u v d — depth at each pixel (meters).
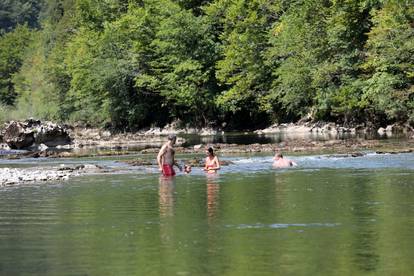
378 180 24.31
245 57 80.50
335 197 19.75
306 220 15.73
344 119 72.62
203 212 17.41
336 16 65.88
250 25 80.56
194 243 13.39
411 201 18.50
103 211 18.11
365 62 64.69
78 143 63.06
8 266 11.84
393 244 12.93
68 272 11.34
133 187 24.20
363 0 64.50
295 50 71.75
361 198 19.38
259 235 14.05
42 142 59.50
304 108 75.12
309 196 20.11
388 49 57.75
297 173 28.02
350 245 12.91
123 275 11.05
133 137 74.75
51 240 14.11
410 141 48.75
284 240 13.49
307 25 69.62
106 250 12.96
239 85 80.94
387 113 63.53
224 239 13.72
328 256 12.05
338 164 31.91
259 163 33.91
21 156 45.91
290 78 70.19
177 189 23.22
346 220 15.63
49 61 136.88
